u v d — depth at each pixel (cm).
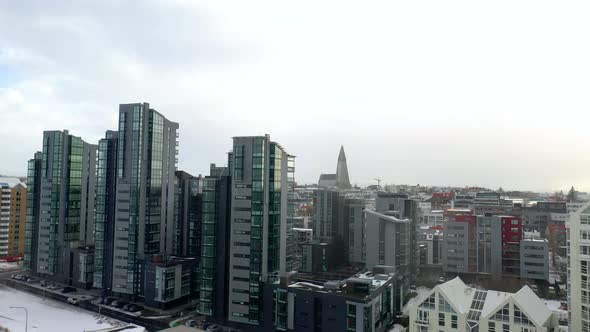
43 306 14150
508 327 8219
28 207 18988
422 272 18162
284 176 12875
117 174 15638
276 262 12131
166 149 16200
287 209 13512
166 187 16188
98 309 13875
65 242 17550
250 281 11694
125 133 15512
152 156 15400
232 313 11925
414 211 16812
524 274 16150
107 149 16075
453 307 8662
